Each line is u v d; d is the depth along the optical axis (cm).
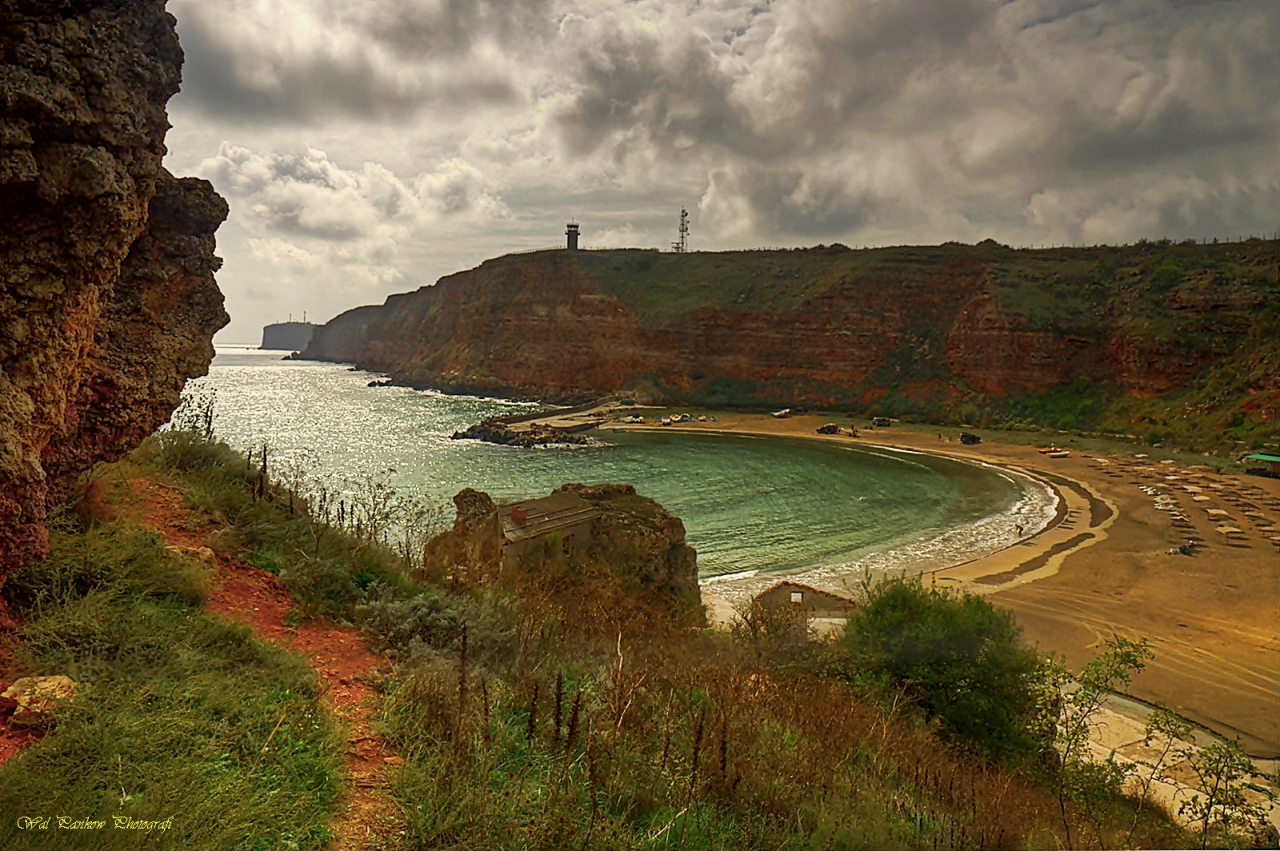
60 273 492
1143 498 6103
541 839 411
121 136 506
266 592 732
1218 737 2098
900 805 611
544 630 835
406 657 662
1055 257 13350
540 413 11400
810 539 5125
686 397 13650
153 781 383
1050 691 1262
